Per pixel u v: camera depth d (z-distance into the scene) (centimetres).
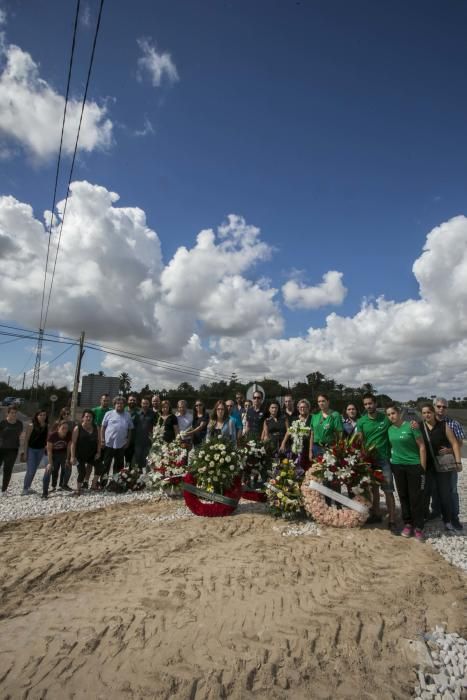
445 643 324
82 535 592
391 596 388
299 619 347
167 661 292
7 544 555
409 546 530
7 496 869
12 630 333
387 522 660
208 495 687
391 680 284
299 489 659
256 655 301
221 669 285
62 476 933
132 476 908
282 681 278
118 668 286
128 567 459
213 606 367
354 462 624
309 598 383
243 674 281
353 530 602
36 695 261
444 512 608
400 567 459
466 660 306
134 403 1032
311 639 321
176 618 347
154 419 984
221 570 445
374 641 321
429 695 273
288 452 741
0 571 454
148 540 554
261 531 598
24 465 1526
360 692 272
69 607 369
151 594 390
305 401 750
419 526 562
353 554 496
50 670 284
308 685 276
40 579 430
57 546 541
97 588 408
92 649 306
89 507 781
